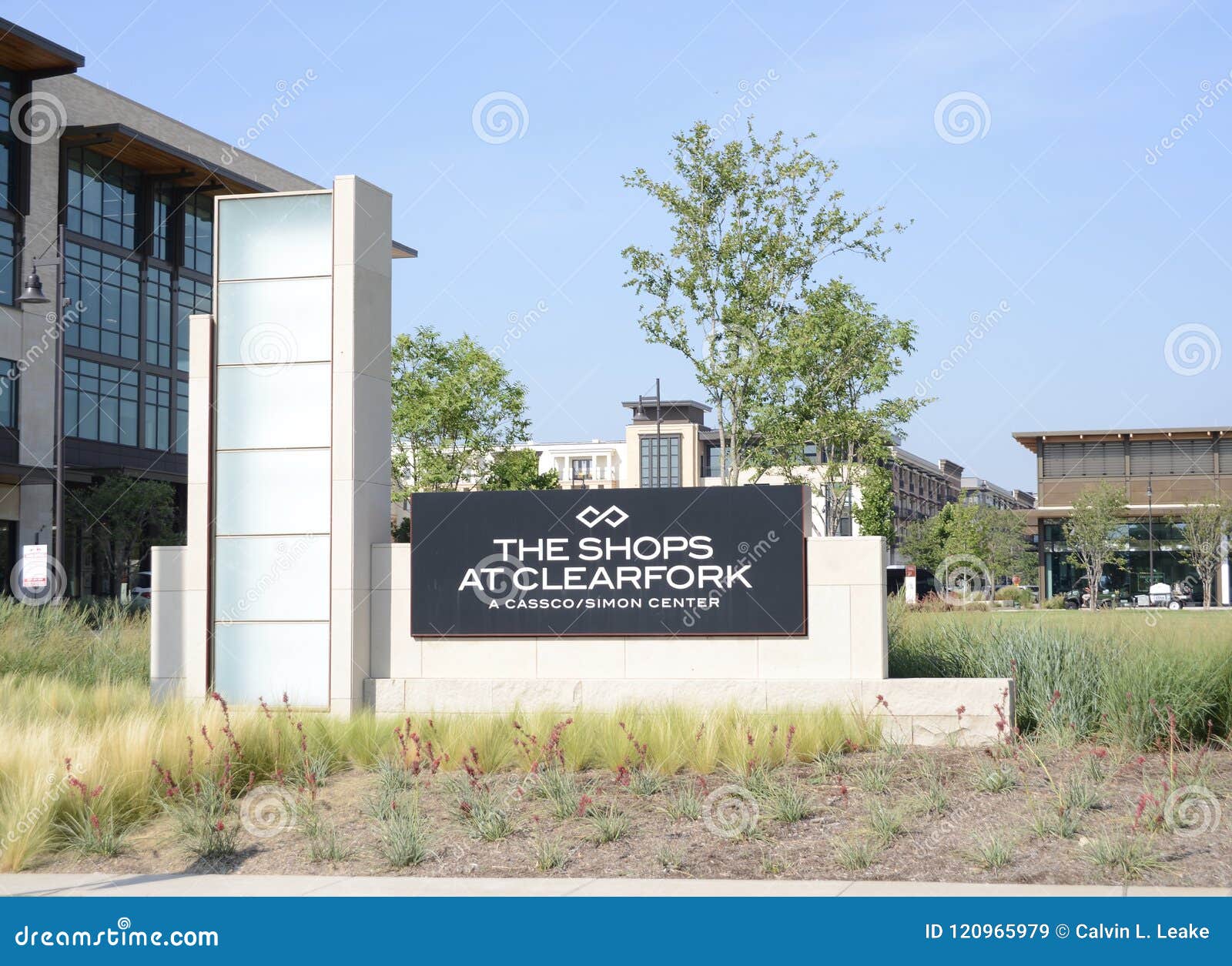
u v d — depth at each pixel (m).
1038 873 8.34
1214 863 8.41
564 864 8.95
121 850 9.93
